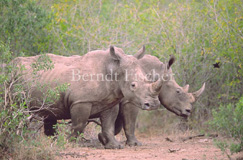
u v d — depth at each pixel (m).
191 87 44.97
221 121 28.55
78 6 49.75
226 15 44.28
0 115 24.64
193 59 44.88
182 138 40.12
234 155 27.05
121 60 30.06
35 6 42.38
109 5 57.56
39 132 32.56
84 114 30.67
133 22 50.50
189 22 46.88
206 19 46.38
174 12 50.31
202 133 40.19
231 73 43.06
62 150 27.77
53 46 44.94
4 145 24.86
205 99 45.56
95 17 49.88
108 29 48.19
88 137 36.97
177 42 45.72
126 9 53.22
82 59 31.92
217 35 43.69
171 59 32.25
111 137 31.88
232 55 41.59
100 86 30.66
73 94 30.56
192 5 48.66
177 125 45.16
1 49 27.33
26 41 43.47
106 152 28.78
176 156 27.22
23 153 24.28
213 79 45.44
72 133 30.78
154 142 38.69
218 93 45.22
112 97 30.92
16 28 41.28
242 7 43.09
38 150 24.92
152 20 50.44
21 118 25.69
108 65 30.77
